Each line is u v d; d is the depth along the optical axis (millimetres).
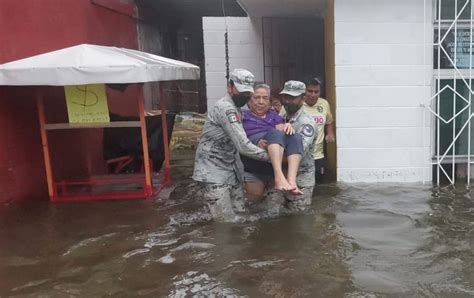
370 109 5891
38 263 3809
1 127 5168
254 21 9648
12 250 4094
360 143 5953
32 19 5703
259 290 3225
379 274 3414
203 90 12375
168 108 12117
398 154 5973
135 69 4914
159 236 4320
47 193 5941
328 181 6125
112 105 7395
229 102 4488
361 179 6020
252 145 4410
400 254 3756
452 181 5953
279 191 4832
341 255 3762
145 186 5688
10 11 5316
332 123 6035
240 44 9758
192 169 7398
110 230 4535
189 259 3773
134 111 8203
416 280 3311
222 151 4617
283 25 9625
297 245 3986
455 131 5961
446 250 3809
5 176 5223
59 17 6289
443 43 5789
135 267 3664
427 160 5984
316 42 9648
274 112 4789
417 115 5895
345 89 5867
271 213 4805
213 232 4352
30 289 3352
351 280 3330
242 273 3490
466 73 5820
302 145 4520
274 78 9781
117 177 6418
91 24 7348
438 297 3072
